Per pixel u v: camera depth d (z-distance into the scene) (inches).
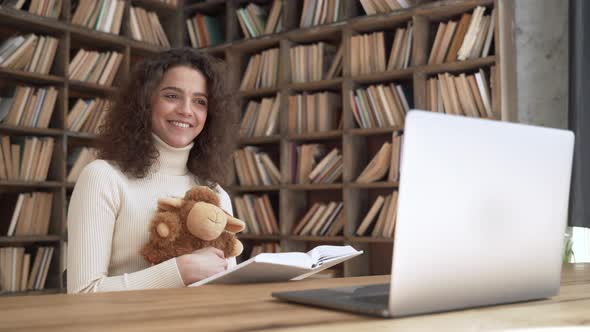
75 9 144.2
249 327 25.1
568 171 34.6
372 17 133.8
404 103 129.6
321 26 141.7
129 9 153.6
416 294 27.7
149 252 63.2
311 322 26.4
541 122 121.8
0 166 127.6
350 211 134.5
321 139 148.5
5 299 34.7
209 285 44.8
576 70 111.2
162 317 27.8
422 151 27.2
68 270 61.4
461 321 27.0
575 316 28.6
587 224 109.1
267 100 151.0
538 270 33.5
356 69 137.0
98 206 63.2
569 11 113.0
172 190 71.4
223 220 62.0
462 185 28.9
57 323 26.1
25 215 131.6
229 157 81.7
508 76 120.0
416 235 27.3
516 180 31.6
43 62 136.8
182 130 73.3
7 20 132.2
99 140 75.5
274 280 48.3
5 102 130.8
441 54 125.8
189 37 168.9
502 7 118.6
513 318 27.9
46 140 136.0
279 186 144.9
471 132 29.2
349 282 46.8
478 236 29.8
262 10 158.7
